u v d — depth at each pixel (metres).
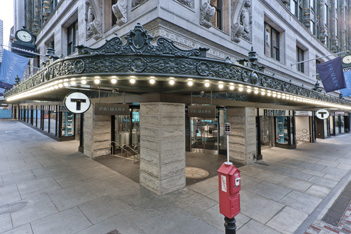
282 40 14.85
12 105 42.62
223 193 3.65
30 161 10.02
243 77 5.21
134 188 6.64
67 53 14.49
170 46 4.17
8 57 9.69
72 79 4.33
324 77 10.62
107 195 6.05
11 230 4.17
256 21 11.62
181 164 6.73
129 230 4.23
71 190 6.41
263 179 7.74
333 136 23.28
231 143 10.79
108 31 8.64
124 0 7.62
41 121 21.19
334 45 25.31
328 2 24.47
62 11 13.47
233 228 3.57
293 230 4.32
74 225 4.40
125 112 5.86
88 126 11.37
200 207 5.33
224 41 9.00
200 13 7.90
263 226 4.46
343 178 7.92
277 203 5.64
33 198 5.77
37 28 21.09
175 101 6.52
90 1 9.04
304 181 7.52
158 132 6.16
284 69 14.41
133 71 3.94
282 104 12.53
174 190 6.48
